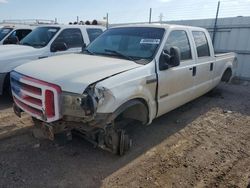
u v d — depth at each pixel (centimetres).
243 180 323
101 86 295
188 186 306
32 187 293
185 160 365
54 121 307
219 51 1117
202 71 535
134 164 349
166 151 389
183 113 571
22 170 323
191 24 1197
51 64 358
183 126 493
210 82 598
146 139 428
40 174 317
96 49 452
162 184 308
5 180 301
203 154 384
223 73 680
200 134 459
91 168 335
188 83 484
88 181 308
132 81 338
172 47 398
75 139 409
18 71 362
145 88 364
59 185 298
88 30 758
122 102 321
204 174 332
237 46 1058
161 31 433
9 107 549
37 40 687
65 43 685
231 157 379
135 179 316
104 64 352
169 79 416
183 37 479
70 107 292
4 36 1020
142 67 364
